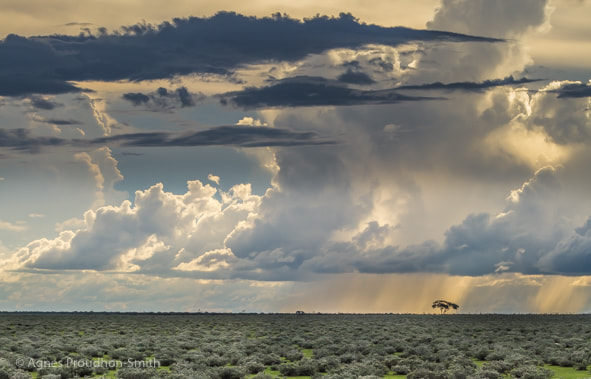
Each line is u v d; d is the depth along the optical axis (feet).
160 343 288.71
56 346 254.27
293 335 370.53
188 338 325.21
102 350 253.44
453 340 299.17
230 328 453.17
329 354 239.50
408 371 192.44
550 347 258.98
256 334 383.45
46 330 425.69
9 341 286.25
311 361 203.51
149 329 426.10
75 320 636.89
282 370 193.98
